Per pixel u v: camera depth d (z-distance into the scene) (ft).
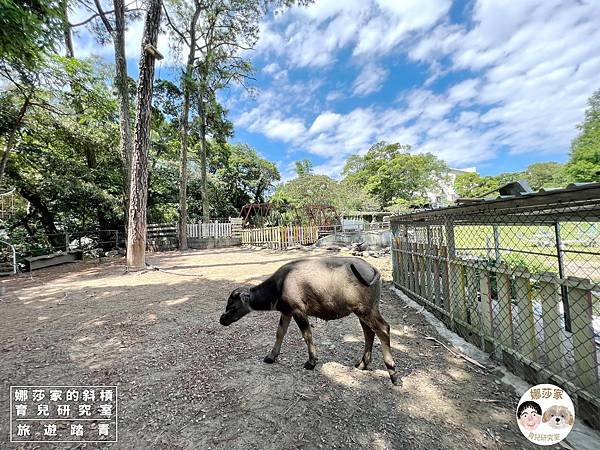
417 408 7.18
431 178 126.00
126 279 26.32
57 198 46.21
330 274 8.71
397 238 19.08
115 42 40.11
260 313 15.39
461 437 6.15
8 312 16.85
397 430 6.43
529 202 7.40
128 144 41.11
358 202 84.48
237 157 93.20
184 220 56.49
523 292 8.14
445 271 12.49
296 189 76.23
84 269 33.81
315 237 51.39
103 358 10.62
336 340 11.56
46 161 43.45
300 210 73.82
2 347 11.78
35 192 43.62
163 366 9.86
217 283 23.35
